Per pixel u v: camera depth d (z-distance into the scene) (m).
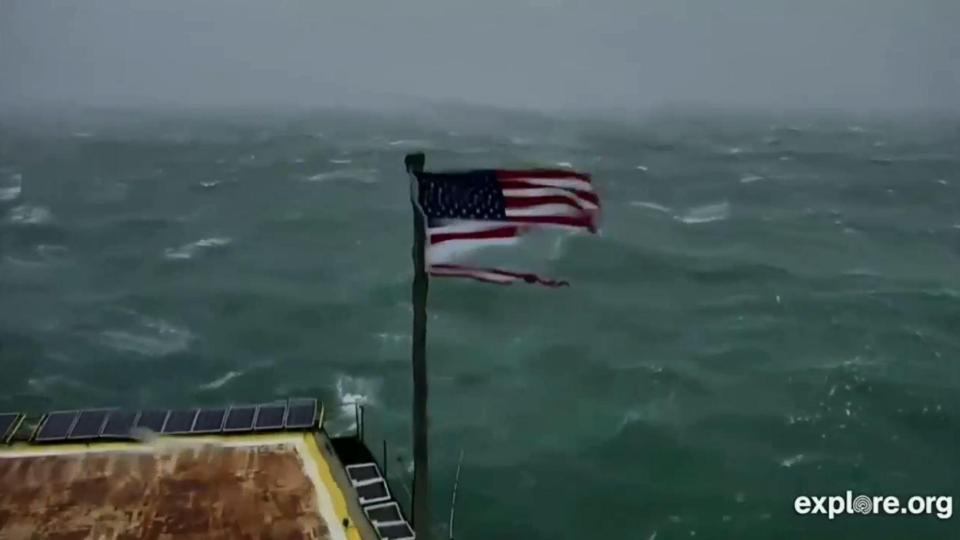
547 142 121.12
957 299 54.38
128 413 16.27
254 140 119.94
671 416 36.75
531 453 33.12
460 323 48.72
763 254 64.19
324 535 12.88
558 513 28.94
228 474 14.41
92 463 14.64
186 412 16.42
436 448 33.31
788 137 132.38
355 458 15.27
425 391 13.08
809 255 64.44
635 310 50.88
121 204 78.56
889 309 52.28
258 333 47.59
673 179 93.12
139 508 13.36
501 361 43.19
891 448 34.22
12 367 42.81
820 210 79.50
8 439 15.33
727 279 57.69
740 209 78.75
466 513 28.66
